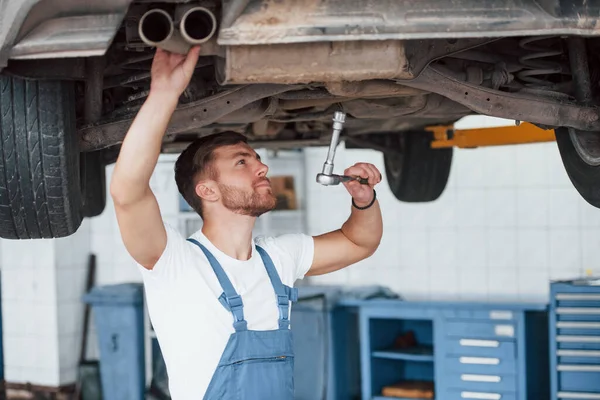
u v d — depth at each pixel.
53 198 2.43
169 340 2.15
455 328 5.85
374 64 1.99
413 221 6.88
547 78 2.97
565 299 5.37
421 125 4.14
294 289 2.32
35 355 7.38
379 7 1.92
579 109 2.50
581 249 6.38
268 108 2.59
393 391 6.19
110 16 1.98
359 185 2.45
